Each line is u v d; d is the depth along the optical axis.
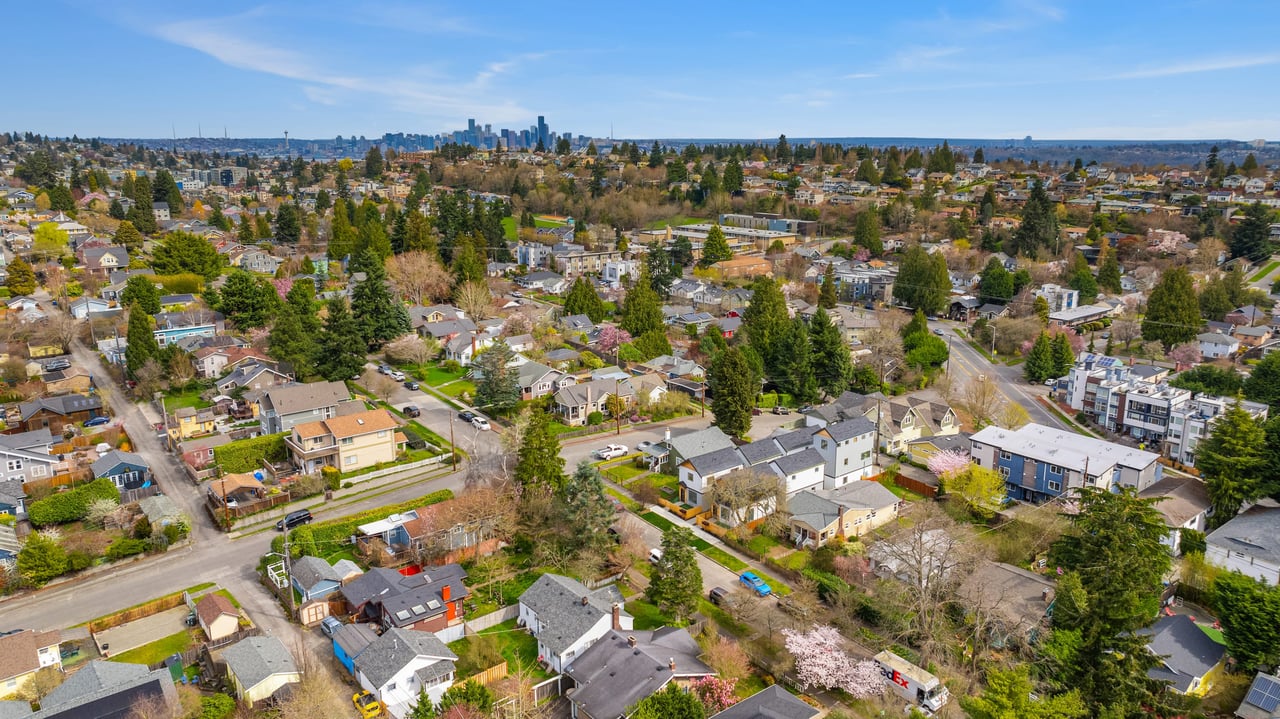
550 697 41.59
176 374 82.12
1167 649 42.81
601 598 46.62
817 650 42.53
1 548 51.19
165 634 45.88
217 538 57.12
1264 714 39.00
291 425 69.31
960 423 85.31
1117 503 42.97
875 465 73.25
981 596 44.56
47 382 81.06
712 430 70.31
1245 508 60.97
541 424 58.78
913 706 40.25
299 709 37.06
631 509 62.62
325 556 53.81
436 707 37.56
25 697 39.59
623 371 95.81
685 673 39.75
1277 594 42.28
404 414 80.88
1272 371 83.12
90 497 58.47
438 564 52.78
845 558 53.53
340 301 89.44
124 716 36.50
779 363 93.25
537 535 55.00
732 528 59.59
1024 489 68.56
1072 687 38.38
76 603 48.75
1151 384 86.44
